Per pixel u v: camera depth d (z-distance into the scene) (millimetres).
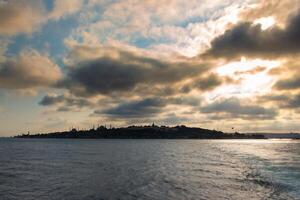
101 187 32219
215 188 31062
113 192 29312
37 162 66188
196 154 97688
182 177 40219
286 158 72000
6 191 30438
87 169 51062
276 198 25719
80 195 28109
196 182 35500
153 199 25984
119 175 42562
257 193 27984
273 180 34938
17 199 26734
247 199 25656
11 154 97750
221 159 74375
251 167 51594
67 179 38688
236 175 42031
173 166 56312
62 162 65875
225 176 41031
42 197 27453
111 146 176125
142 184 34031
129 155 91938
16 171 48812
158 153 103812
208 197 26578
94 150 125812
